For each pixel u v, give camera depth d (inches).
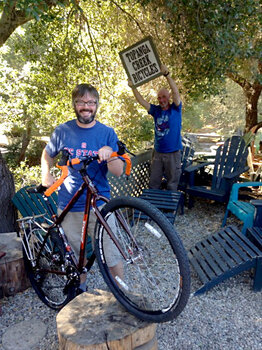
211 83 189.3
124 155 77.2
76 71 244.8
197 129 813.2
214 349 94.7
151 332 80.1
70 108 278.1
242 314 109.6
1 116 415.8
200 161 231.9
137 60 168.6
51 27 221.3
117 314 84.2
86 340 75.4
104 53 254.5
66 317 83.8
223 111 652.1
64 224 100.3
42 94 320.2
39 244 112.3
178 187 213.9
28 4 99.7
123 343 76.0
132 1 198.5
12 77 398.9
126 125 410.6
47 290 117.8
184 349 94.6
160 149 193.9
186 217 199.3
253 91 344.5
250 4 145.6
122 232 84.7
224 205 215.9
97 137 94.1
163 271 134.6
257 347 95.3
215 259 128.0
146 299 84.7
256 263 119.4
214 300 117.4
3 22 161.6
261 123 343.9
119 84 310.3
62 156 81.5
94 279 131.6
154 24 198.2
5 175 157.3
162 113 185.9
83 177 83.1
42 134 678.5
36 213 151.6
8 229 158.6
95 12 236.2
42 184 98.5
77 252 103.4
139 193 218.5
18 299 120.8
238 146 206.1
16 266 121.7
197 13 144.4
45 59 261.6
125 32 242.1
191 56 177.3
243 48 170.9
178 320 106.4
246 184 174.7
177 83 286.5
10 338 100.7
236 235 142.1
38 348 96.3
